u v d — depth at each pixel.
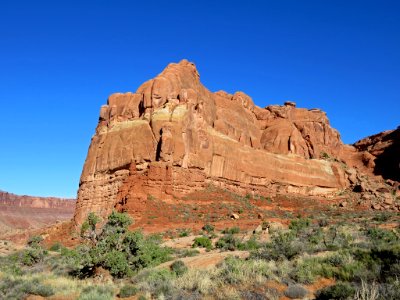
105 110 71.50
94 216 25.19
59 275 23.47
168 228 47.31
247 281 13.89
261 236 35.78
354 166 98.69
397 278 11.52
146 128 60.25
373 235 26.94
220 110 78.31
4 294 16.47
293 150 83.31
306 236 27.14
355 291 11.05
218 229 46.31
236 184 67.19
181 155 57.84
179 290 14.29
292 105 99.69
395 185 84.62
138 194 52.91
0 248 49.84
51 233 65.88
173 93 63.91
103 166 62.47
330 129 101.75
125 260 21.33
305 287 13.06
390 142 98.69
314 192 79.50
